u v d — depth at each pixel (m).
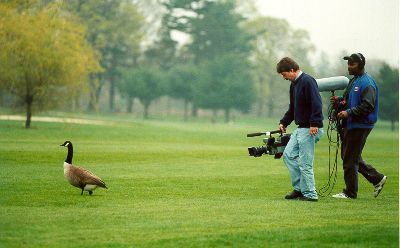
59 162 28.62
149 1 161.75
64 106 68.88
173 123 115.31
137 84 149.50
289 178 23.39
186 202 16.55
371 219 13.97
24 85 65.75
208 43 158.12
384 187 21.23
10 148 36.12
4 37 65.00
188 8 157.75
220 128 95.06
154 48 163.25
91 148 38.81
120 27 150.75
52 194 17.92
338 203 16.53
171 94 154.25
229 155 35.47
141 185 20.53
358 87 17.84
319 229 12.72
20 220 13.62
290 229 12.73
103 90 181.25
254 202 16.59
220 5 157.62
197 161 31.02
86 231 12.54
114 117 130.25
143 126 83.50
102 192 18.56
